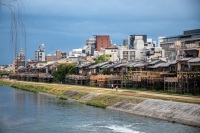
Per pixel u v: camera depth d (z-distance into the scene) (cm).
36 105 9231
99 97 9488
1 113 7638
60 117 6994
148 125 5816
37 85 16650
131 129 5550
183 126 5631
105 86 12638
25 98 11481
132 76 11181
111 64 14538
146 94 8625
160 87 9944
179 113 6231
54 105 9175
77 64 18412
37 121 6562
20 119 6812
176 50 14525
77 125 6066
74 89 12306
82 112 7650
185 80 8588
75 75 15625
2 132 5578
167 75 10012
